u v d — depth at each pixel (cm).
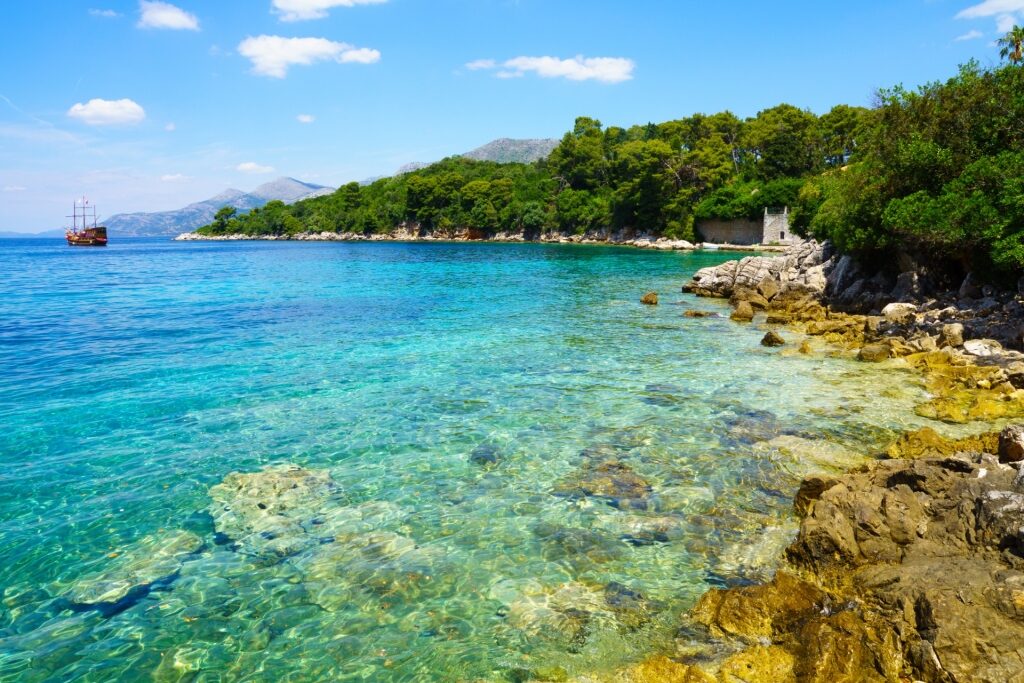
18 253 11525
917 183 2689
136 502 1098
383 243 15675
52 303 3647
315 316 3145
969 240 2320
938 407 1505
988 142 2516
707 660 698
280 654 734
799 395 1686
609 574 877
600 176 14025
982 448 1160
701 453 1295
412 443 1378
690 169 11100
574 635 753
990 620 641
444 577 877
